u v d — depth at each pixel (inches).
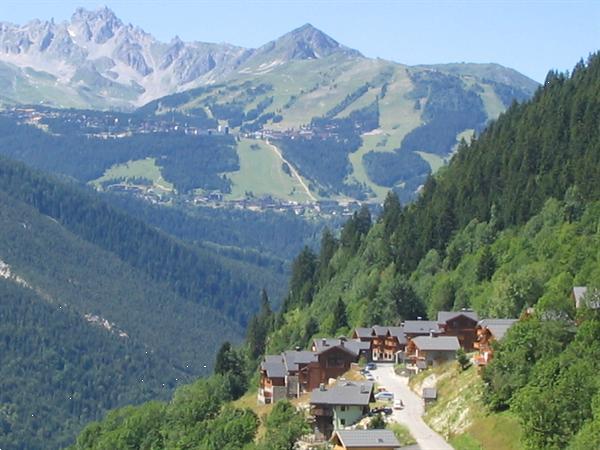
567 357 6279.5
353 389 7470.5
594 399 5718.5
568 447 5629.9
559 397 5851.4
